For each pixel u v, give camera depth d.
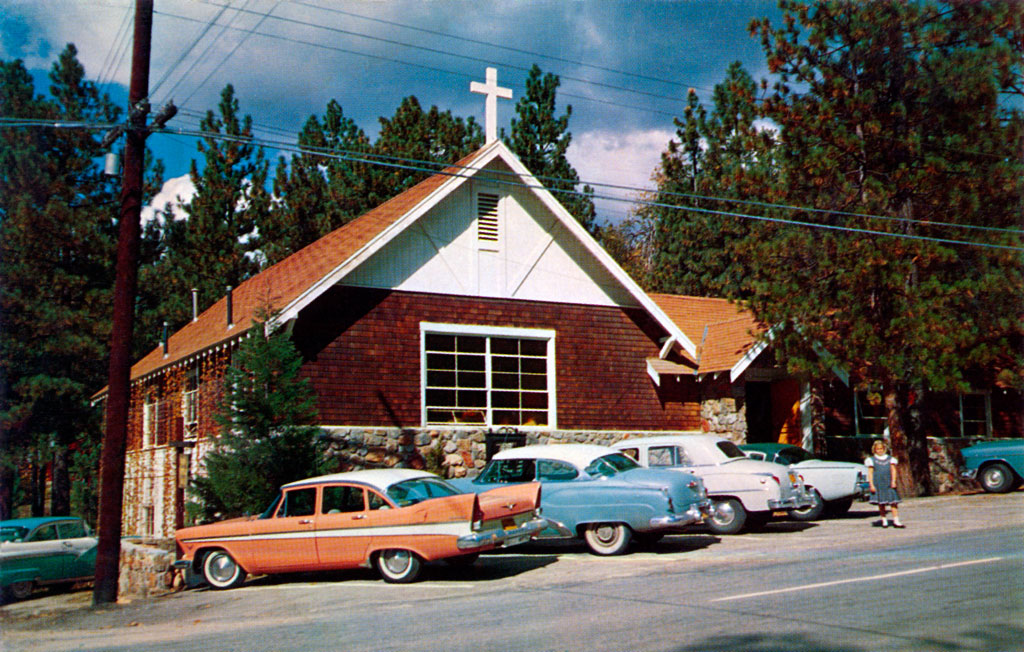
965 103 20.66
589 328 22.84
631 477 14.31
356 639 9.03
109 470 14.26
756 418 25.08
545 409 22.17
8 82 32.34
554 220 22.78
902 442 22.70
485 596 11.32
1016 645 7.28
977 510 18.38
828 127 21.34
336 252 21.75
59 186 32.62
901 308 21.03
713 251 39.47
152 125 14.80
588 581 11.93
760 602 9.49
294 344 18.67
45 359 32.81
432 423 20.80
